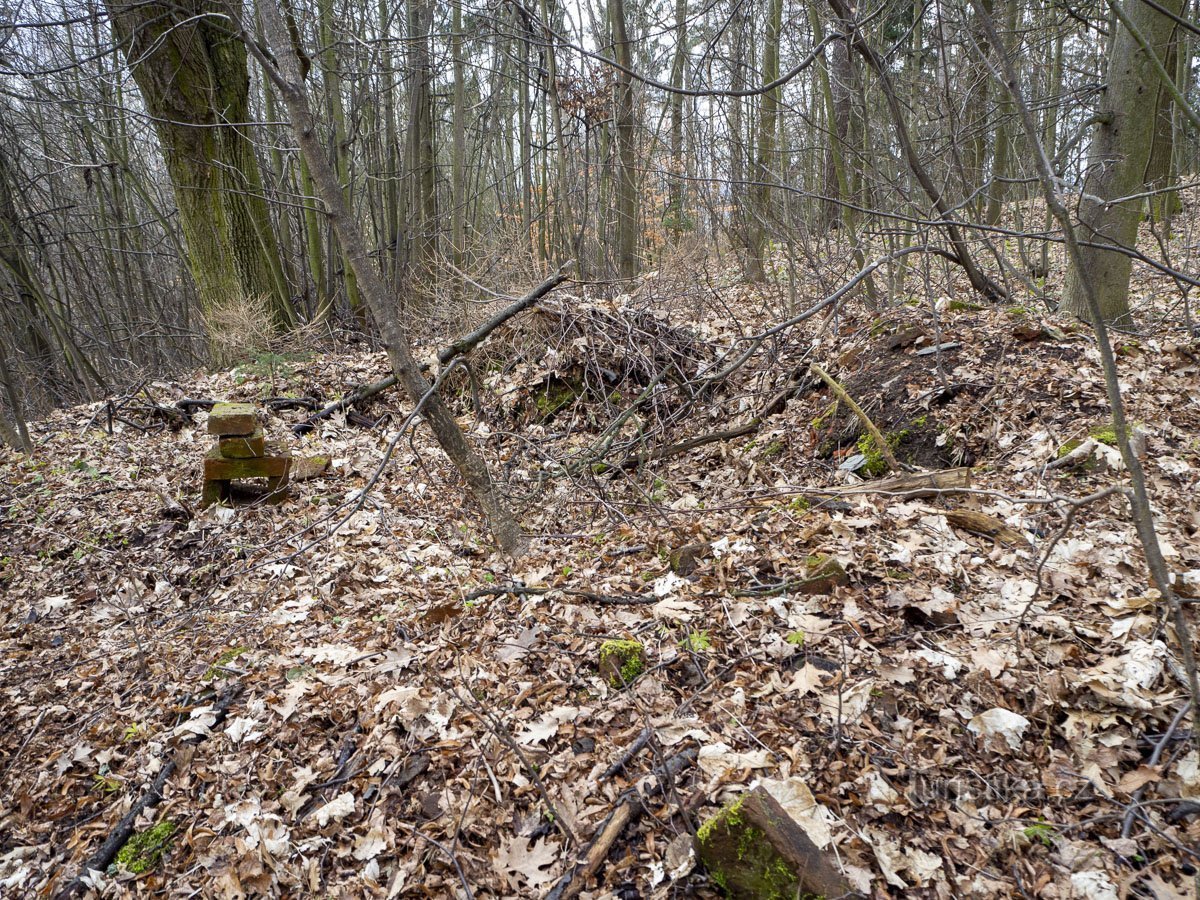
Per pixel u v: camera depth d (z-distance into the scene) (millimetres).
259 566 4809
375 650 3648
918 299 7324
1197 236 9523
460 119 12227
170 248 16656
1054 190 1958
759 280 9125
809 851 2246
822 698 2863
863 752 2646
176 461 6422
